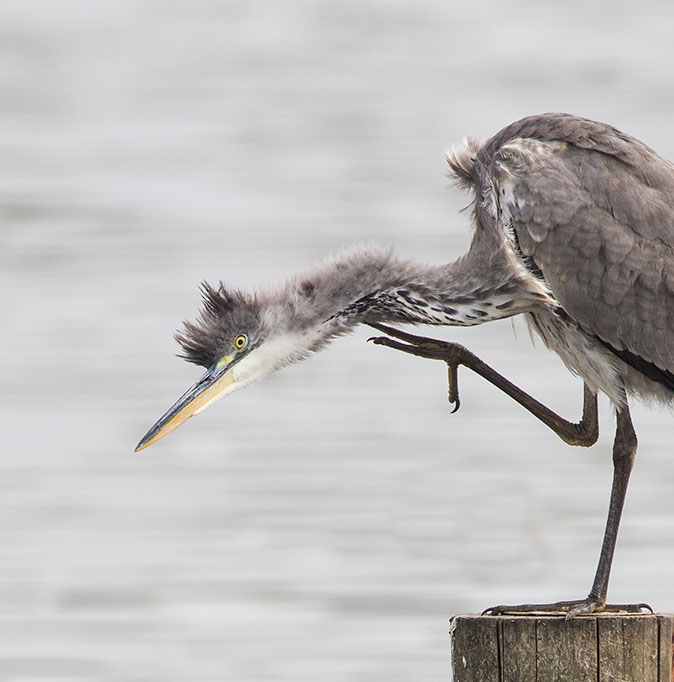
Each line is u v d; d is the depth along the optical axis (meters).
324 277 12.01
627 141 11.84
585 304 11.65
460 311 11.90
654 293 11.54
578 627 9.30
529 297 11.88
